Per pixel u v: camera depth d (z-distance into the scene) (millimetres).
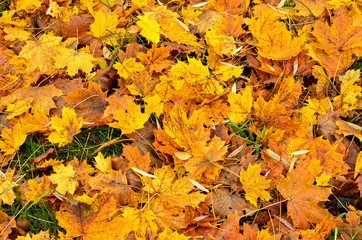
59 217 1388
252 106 1568
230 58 1632
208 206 1462
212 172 1469
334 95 1587
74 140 1543
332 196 1488
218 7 1659
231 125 1545
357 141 1545
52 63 1596
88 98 1544
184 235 1411
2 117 1545
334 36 1593
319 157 1505
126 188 1451
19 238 1410
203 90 1537
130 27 1655
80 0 1693
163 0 1724
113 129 1559
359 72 1571
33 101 1544
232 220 1428
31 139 1535
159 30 1596
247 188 1447
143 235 1404
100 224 1398
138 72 1578
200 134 1483
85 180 1464
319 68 1592
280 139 1528
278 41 1589
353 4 1658
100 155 1464
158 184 1451
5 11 1637
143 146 1506
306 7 1671
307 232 1422
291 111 1528
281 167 1468
